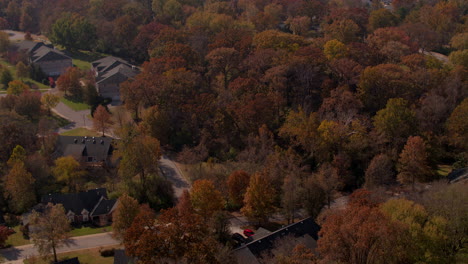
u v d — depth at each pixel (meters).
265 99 125.81
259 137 120.44
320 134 112.06
